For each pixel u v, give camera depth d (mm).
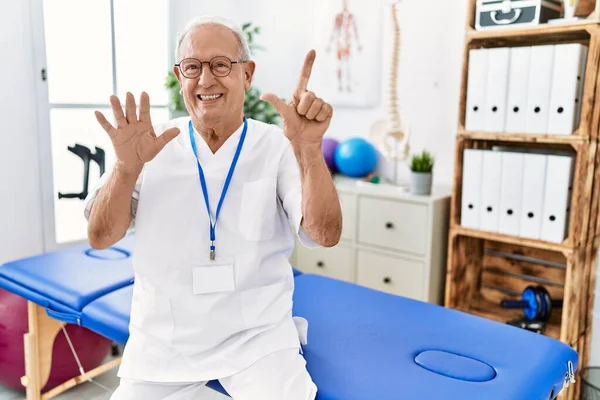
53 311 1777
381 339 1531
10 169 2658
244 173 1367
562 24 2057
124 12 3068
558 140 2125
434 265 2607
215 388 1379
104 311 1676
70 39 2850
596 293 2344
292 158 1393
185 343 1346
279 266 1400
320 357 1421
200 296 1329
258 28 3381
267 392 1245
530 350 1487
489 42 2414
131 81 3152
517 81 2205
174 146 1378
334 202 1230
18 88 2637
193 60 1271
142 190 1344
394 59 2758
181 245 1337
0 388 2229
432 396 1243
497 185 2322
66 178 2918
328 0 3268
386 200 2682
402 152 2807
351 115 3311
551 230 2203
